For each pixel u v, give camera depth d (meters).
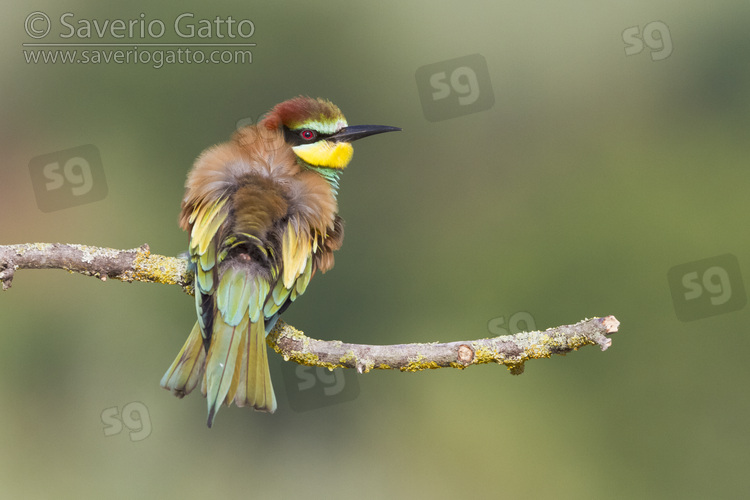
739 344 12.66
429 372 12.45
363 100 14.56
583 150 14.83
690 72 15.01
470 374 12.59
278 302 5.56
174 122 14.10
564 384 12.49
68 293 12.79
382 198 14.40
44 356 12.56
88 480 12.04
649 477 11.96
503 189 14.52
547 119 14.79
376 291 13.82
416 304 13.65
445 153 14.56
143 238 13.74
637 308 13.03
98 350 12.67
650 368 12.55
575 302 13.17
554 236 13.79
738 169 14.11
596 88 15.00
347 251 13.97
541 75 14.95
